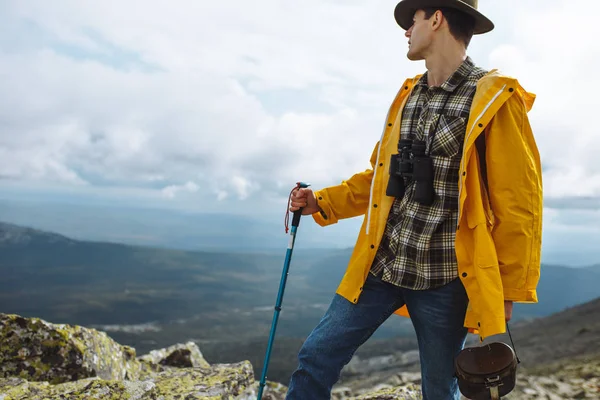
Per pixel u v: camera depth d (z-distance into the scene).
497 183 2.39
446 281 2.51
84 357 5.54
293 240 3.13
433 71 2.65
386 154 2.80
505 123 2.41
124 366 6.32
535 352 17.41
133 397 3.99
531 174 2.38
